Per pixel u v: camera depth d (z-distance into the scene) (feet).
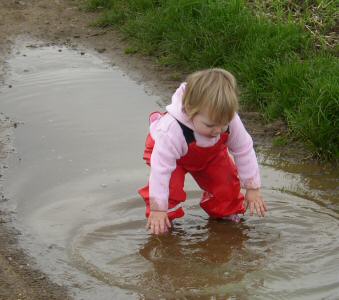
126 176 11.57
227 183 10.32
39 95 14.30
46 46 16.92
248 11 15.56
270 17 15.80
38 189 11.24
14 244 10.04
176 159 10.01
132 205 10.89
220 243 10.12
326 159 12.01
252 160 10.25
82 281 9.40
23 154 12.18
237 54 14.61
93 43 17.02
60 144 12.49
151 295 9.17
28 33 17.76
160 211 9.87
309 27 15.42
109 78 15.10
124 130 12.95
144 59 15.97
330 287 9.27
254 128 13.03
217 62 14.83
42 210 10.75
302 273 9.53
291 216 10.68
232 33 14.96
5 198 11.02
